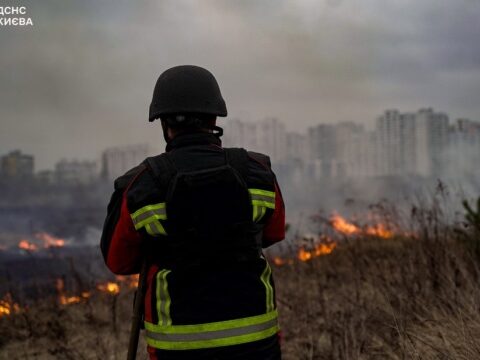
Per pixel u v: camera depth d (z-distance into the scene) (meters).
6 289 5.52
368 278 4.71
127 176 1.91
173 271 1.80
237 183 1.88
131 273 2.03
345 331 3.46
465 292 3.79
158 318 1.81
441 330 3.25
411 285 4.16
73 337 4.49
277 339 1.92
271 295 1.90
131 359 1.94
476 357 2.89
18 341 4.52
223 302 1.80
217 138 2.02
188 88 1.96
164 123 2.01
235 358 1.77
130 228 1.87
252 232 1.88
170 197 1.81
